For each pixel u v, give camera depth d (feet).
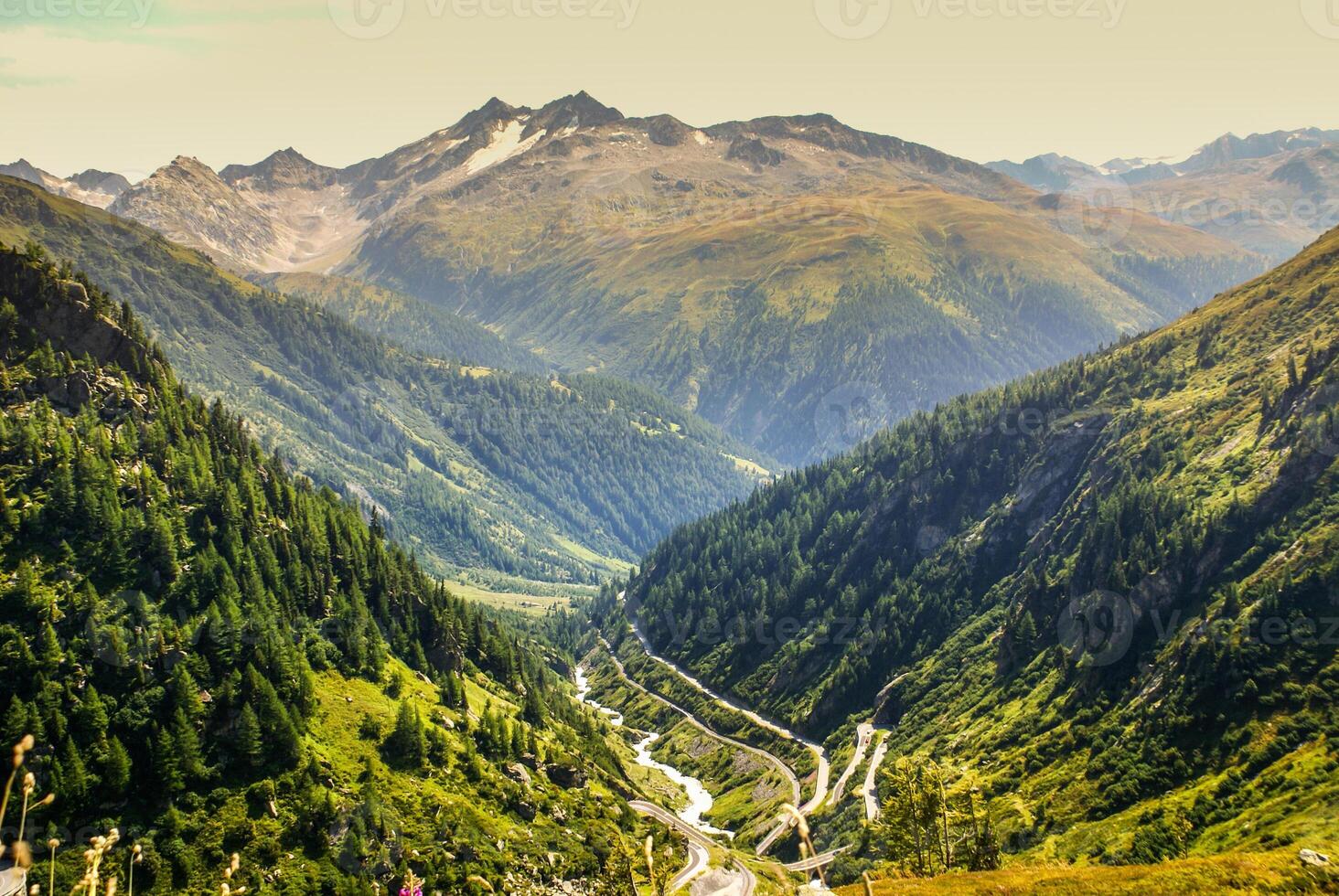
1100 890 200.75
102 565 591.37
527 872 518.78
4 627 522.88
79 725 489.67
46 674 508.94
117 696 517.14
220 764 501.97
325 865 472.44
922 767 360.89
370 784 525.34
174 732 500.74
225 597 598.75
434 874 487.20
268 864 463.42
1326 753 515.50
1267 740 558.15
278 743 518.78
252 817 483.10
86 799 458.09
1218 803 534.78
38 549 587.68
